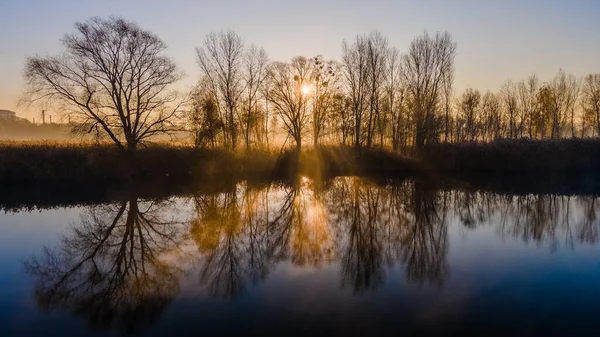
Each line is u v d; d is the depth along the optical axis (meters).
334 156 41.16
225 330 8.58
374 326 8.62
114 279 11.91
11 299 10.53
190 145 38.09
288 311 9.45
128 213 21.67
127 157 33.72
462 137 62.19
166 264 13.31
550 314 9.12
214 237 16.84
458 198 25.98
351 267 12.70
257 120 45.06
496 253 14.08
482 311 9.33
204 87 38.12
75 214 21.38
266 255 14.20
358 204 24.19
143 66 33.12
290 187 31.00
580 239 15.92
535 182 33.06
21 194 27.14
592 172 38.47
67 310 9.84
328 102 47.03
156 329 8.70
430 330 8.43
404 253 14.30
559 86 65.25
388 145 50.00
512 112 67.12
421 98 43.38
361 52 44.38
